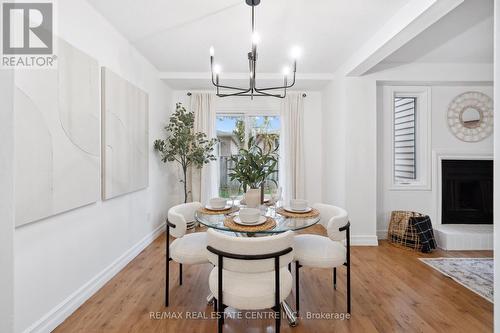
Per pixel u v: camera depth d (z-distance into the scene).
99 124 2.25
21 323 1.52
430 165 3.72
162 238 3.61
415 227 3.22
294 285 2.34
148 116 3.27
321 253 1.89
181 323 1.81
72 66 1.89
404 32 2.20
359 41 2.75
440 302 2.07
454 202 3.75
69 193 1.86
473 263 2.82
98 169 2.23
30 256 1.58
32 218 1.55
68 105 1.85
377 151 3.71
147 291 2.22
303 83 4.00
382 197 3.74
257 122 4.50
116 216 2.56
